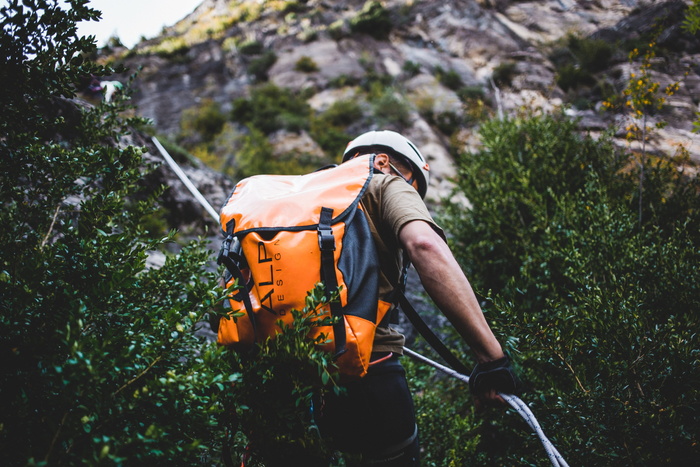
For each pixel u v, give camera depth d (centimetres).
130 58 2961
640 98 285
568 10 2308
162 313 87
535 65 1883
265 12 3631
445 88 2177
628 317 146
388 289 105
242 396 92
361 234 100
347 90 2359
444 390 278
